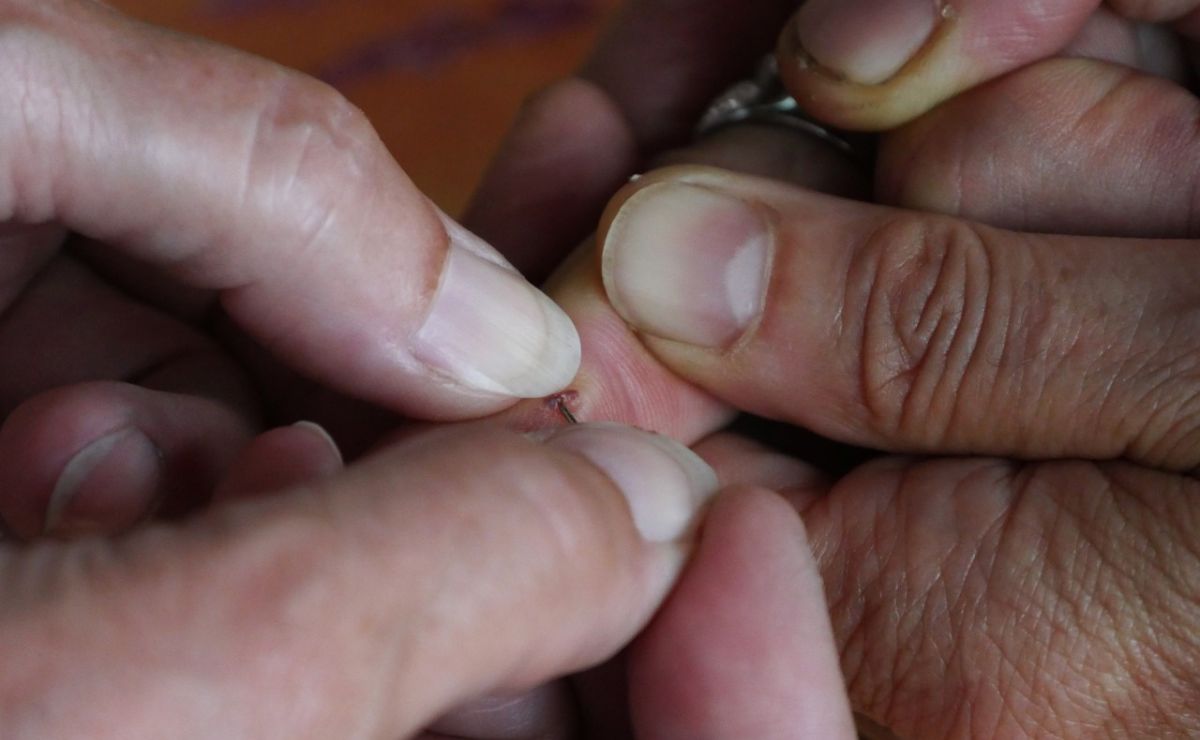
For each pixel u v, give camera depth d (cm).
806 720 22
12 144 22
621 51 30
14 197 22
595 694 24
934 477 24
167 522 20
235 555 19
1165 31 27
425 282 23
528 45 38
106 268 26
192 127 22
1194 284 23
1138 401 23
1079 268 24
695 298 25
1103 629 23
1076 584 23
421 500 20
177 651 19
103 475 23
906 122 26
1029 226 26
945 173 26
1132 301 24
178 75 22
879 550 24
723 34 29
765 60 28
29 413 23
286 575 19
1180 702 23
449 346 23
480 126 36
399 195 23
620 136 28
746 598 22
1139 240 24
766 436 27
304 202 23
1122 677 23
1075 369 24
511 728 24
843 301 24
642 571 22
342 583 19
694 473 22
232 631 19
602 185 28
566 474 21
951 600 24
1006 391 24
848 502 25
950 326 24
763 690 22
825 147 28
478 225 28
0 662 18
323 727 19
